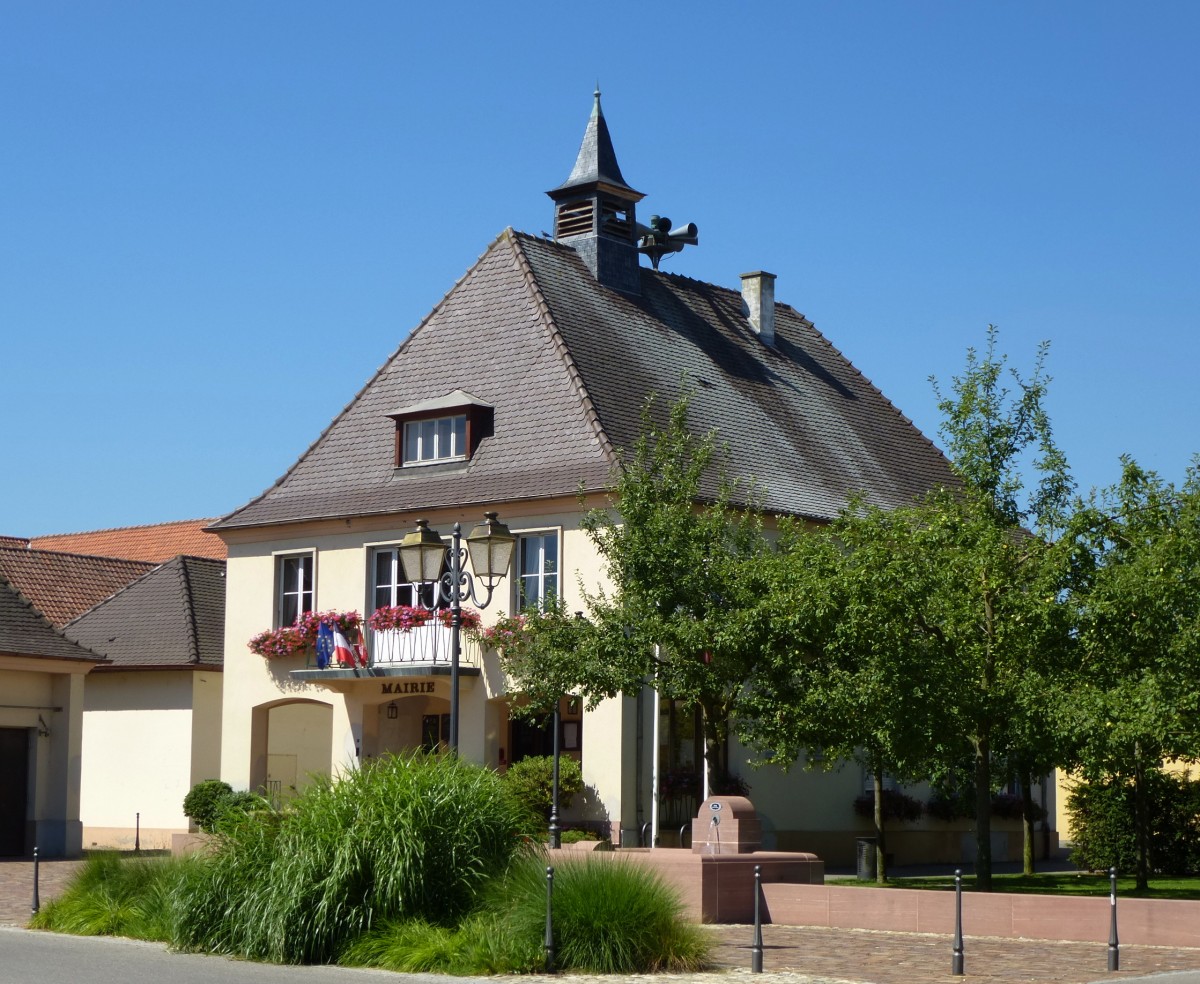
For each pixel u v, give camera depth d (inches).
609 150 1503.4
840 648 908.0
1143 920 722.8
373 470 1373.0
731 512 1117.1
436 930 654.5
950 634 878.4
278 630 1370.6
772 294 1627.7
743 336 1582.2
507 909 655.8
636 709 1192.8
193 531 2048.5
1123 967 650.2
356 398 1437.0
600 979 608.1
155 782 1507.1
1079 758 906.1
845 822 1343.5
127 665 1518.2
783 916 808.3
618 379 1347.2
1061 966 650.8
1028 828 1214.3
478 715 1245.7
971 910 762.2
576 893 641.6
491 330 1385.3
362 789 704.4
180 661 1496.1
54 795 1310.3
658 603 988.6
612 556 1019.3
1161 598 863.7
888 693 866.1
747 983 598.9
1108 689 864.9
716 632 961.5
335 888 662.5
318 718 1504.7
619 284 1478.8
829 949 702.5
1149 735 837.2
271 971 633.0
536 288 1374.3
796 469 1428.4
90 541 2139.5
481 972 620.7
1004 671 889.5
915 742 877.8
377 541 1337.4
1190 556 885.2
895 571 885.2
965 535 924.0
